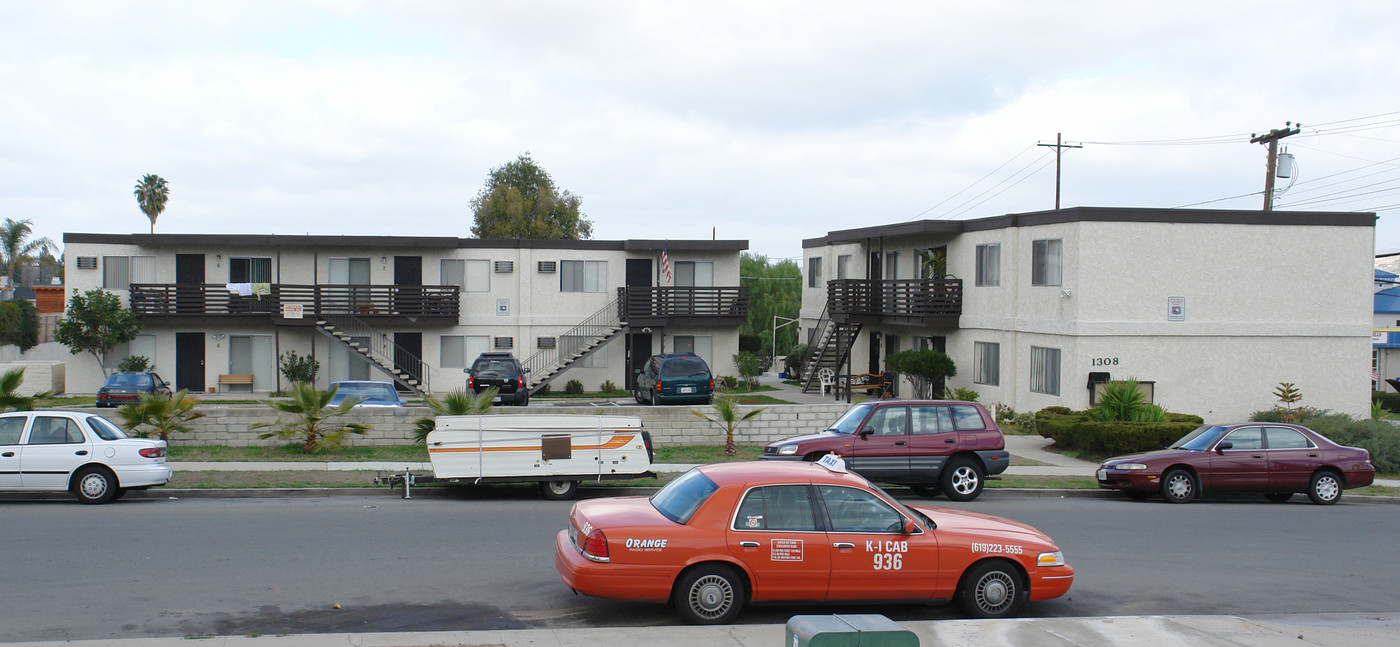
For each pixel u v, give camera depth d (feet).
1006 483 58.90
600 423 51.88
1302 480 56.03
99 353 113.29
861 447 53.06
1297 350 86.74
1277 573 37.50
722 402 68.18
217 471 56.90
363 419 68.69
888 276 124.06
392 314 115.96
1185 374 84.94
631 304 118.52
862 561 28.73
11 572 32.83
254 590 31.22
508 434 50.55
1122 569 37.52
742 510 28.60
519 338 122.01
